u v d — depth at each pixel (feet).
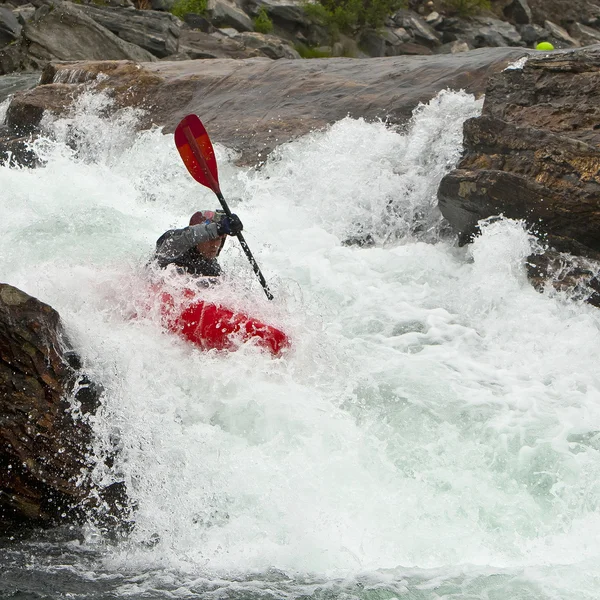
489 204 81.71
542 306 75.77
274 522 51.83
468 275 81.35
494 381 65.46
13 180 96.58
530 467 56.13
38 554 49.62
